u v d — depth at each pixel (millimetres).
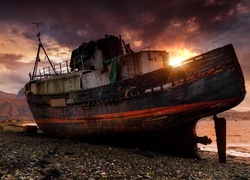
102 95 15820
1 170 7625
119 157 12109
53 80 20438
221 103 12734
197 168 11188
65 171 8266
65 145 15422
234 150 27422
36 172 7805
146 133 14641
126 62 15539
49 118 21328
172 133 14383
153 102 13641
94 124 16766
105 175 8219
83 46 20469
